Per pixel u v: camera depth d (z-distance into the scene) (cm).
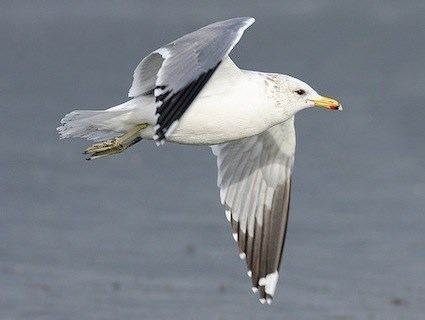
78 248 1627
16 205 1781
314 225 1742
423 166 2002
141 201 1817
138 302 1460
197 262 1595
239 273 1567
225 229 1714
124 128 1048
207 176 1939
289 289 1527
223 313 1442
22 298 1454
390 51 2792
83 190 1853
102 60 2733
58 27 3034
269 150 1165
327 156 2038
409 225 1744
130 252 1619
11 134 2114
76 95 2414
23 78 2541
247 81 1052
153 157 2016
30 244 1633
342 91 2461
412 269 1594
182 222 1738
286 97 1066
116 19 3131
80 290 1488
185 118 1034
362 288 1530
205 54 941
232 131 1054
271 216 1188
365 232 1717
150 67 1020
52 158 1992
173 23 3097
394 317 1445
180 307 1453
